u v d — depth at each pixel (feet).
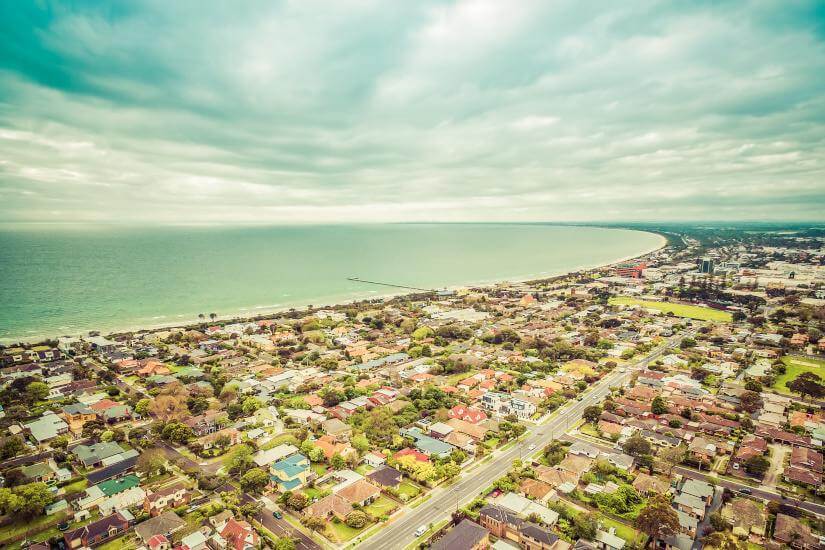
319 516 446.19
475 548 399.65
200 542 410.93
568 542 416.46
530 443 618.44
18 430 627.46
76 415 648.79
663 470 537.24
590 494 491.72
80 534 415.85
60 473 521.24
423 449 583.17
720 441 613.11
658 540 414.00
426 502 483.51
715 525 436.35
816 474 522.88
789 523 431.43
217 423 648.79
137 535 426.10
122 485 493.77
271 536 424.05
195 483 515.50
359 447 581.53
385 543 416.46
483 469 551.18
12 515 447.42
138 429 623.77
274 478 507.71
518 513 448.24
